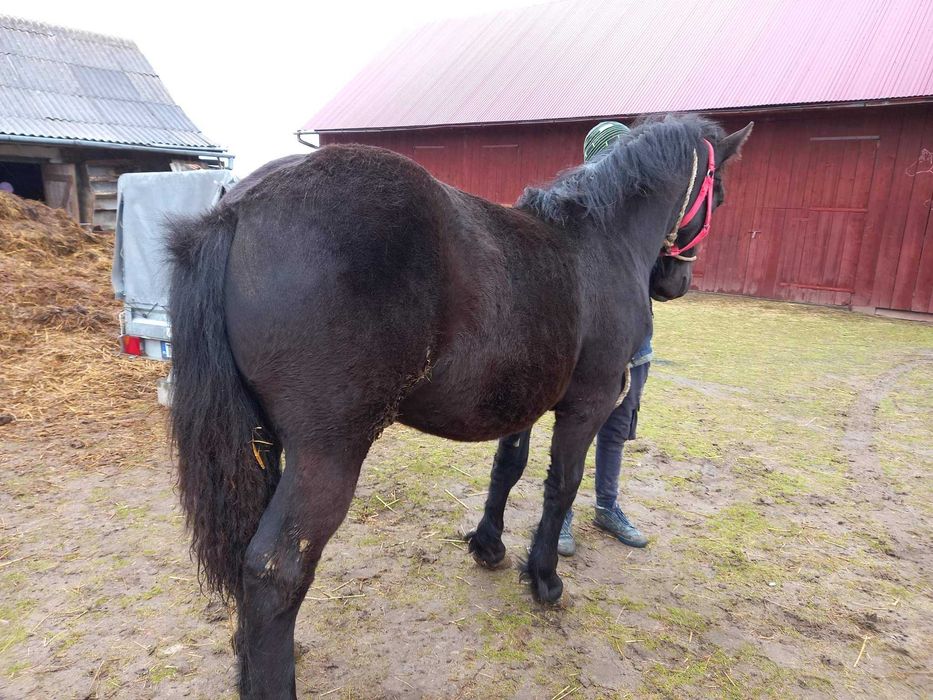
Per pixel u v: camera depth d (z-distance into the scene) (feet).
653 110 38.04
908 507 11.70
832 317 32.07
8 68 44.52
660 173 8.18
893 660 7.62
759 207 36.70
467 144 47.01
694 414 16.62
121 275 14.52
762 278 37.32
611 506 10.26
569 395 7.59
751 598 8.75
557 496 7.97
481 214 6.29
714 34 42.63
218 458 5.07
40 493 10.63
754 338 26.58
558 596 8.28
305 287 4.90
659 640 7.79
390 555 9.40
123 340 14.71
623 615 8.27
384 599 8.32
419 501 11.19
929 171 31.01
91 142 39.37
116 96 47.32
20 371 16.51
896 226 32.35
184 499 5.20
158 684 6.58
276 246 4.96
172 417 5.13
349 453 5.26
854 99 31.68
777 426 15.90
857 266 33.91
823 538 10.48
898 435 15.44
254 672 5.11
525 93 45.57
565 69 46.32
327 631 7.62
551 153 43.04
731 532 10.58
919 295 31.99
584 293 7.16
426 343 5.32
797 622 8.27
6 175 45.42
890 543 10.39
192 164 45.27
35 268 23.72
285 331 4.91
